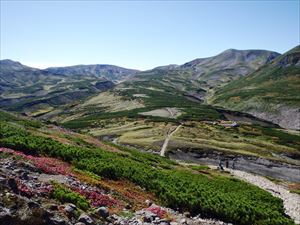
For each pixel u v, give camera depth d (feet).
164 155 396.37
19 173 82.84
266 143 508.94
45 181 82.99
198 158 399.03
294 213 152.87
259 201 143.74
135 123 620.49
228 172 267.39
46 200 68.64
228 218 107.34
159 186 117.39
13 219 53.16
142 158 220.64
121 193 100.42
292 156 460.14
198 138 499.10
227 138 519.60
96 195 85.25
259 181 250.57
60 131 272.92
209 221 101.40
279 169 391.04
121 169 125.80
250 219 110.63
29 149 130.82
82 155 135.03
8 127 167.73
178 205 107.45
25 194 66.85
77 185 90.79
